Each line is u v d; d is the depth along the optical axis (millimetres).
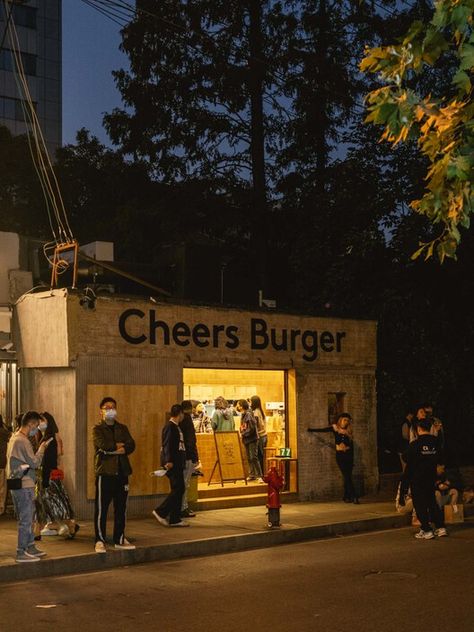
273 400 18141
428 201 4266
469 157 3957
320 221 24641
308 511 15891
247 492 16938
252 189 28453
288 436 17828
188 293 23984
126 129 29516
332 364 18453
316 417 18109
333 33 28234
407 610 8484
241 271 28688
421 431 13719
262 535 13180
